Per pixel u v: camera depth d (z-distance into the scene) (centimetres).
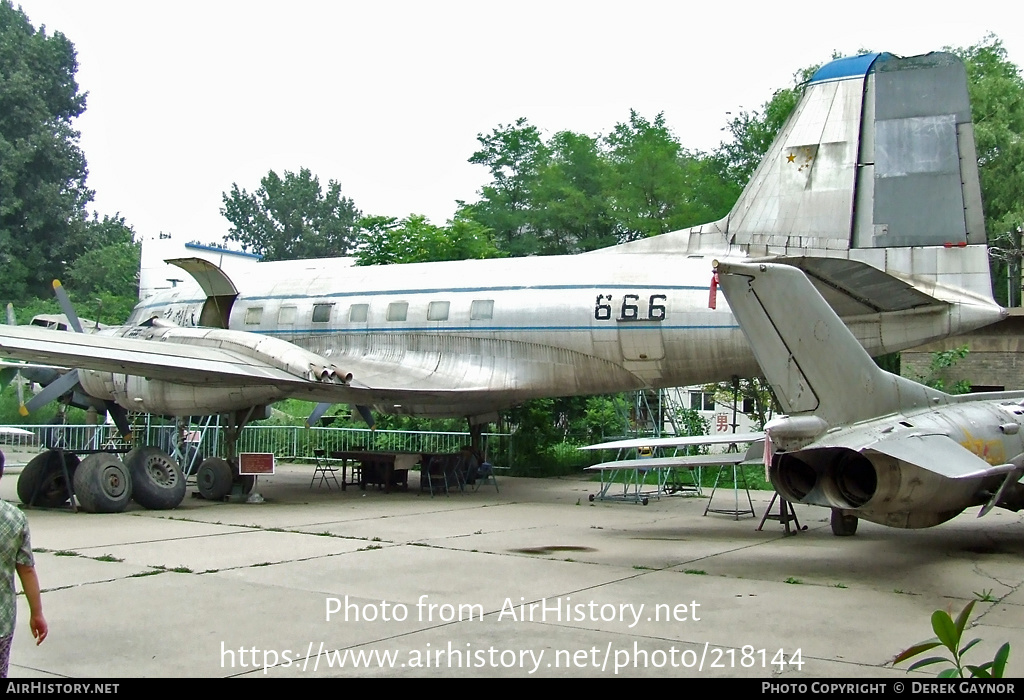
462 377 1645
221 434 2419
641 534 1226
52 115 5794
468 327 1661
